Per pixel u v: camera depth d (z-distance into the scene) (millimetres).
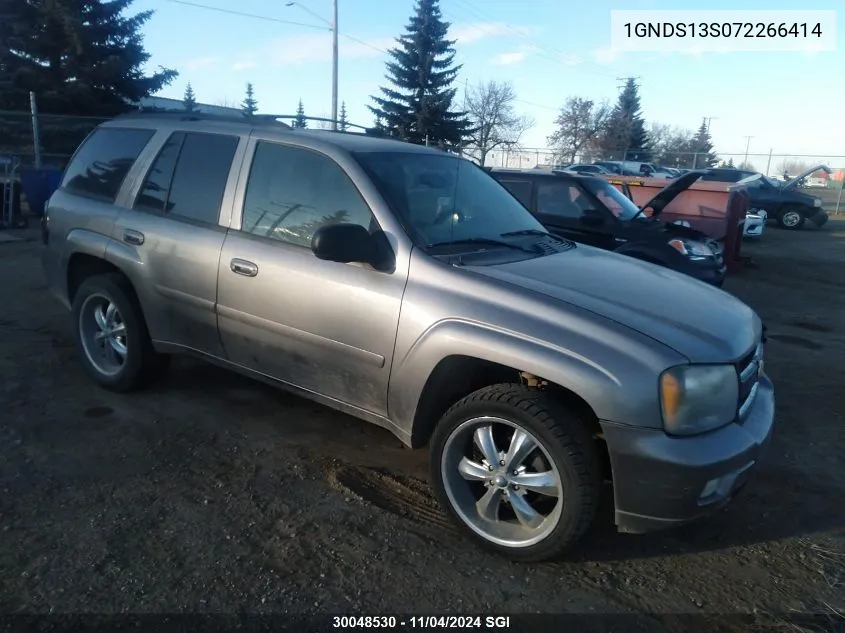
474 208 4156
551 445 3008
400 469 4082
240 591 2893
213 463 3994
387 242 3549
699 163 38844
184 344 4477
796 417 5234
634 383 2867
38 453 3969
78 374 5238
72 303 5160
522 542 3158
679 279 3963
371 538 3346
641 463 2881
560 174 9008
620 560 3273
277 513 3508
